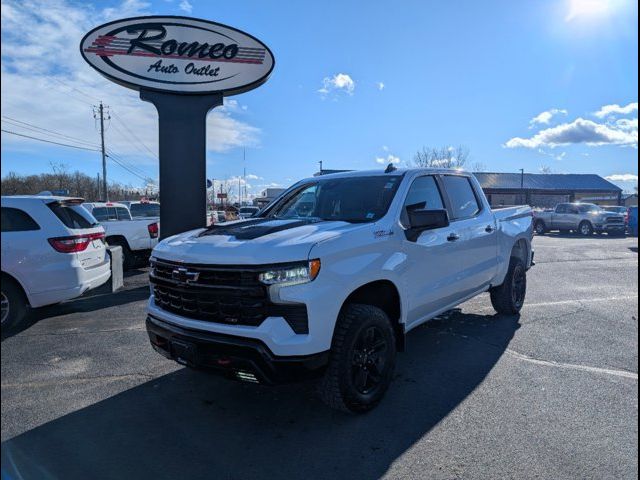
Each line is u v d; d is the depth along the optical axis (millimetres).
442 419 3564
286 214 4832
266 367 3105
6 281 5605
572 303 7516
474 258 5309
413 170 4730
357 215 4230
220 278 3252
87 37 8906
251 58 9539
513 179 61219
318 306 3191
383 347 3768
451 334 5750
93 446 3221
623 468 2895
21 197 5879
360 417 3609
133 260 11664
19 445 3230
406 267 4047
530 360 4828
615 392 4023
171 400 3963
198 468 2959
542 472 2871
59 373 4574
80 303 7648
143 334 5855
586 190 60125
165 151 9438
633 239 22969
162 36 9234
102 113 44406
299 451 3146
